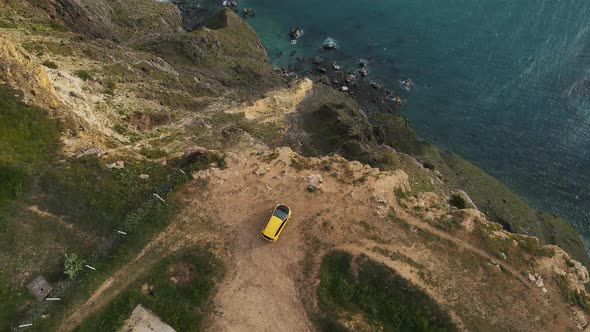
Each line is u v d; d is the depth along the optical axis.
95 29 97.50
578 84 109.50
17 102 48.66
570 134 101.38
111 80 75.12
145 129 69.12
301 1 138.25
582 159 97.12
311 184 50.31
